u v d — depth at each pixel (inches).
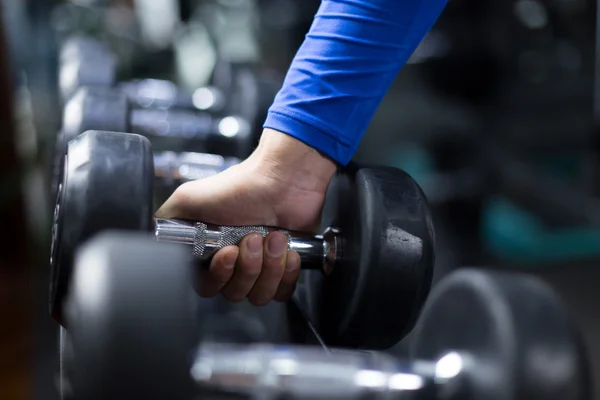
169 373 17.5
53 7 110.7
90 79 54.8
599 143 80.8
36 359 66.3
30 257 89.7
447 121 79.7
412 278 26.5
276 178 28.2
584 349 23.6
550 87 80.0
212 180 28.2
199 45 116.7
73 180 22.7
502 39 77.4
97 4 114.4
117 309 17.7
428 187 79.5
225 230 27.4
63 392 22.3
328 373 25.2
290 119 28.3
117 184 22.7
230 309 54.2
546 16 77.8
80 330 17.8
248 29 107.7
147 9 120.4
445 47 77.0
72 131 37.6
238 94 50.4
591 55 80.0
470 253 78.9
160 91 64.1
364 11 27.5
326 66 27.9
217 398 24.6
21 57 108.7
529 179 82.2
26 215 91.2
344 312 27.8
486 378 23.9
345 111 28.1
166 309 18.1
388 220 26.4
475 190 79.8
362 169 28.0
